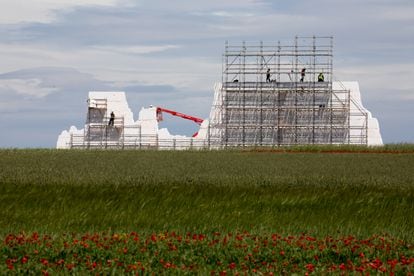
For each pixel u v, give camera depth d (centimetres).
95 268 5100
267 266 5231
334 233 6347
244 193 8638
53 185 9269
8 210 7450
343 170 12650
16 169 12088
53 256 5400
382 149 19950
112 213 7281
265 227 6669
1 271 5016
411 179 10538
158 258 5397
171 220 7006
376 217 7306
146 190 8812
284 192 8825
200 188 9094
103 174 11125
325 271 5094
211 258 5456
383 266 5128
